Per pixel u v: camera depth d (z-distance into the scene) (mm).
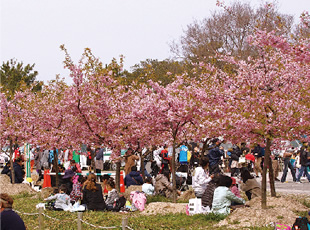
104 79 21625
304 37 14727
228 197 14992
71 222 16078
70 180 22406
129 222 15242
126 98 22203
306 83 17188
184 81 21312
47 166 27891
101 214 16828
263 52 17375
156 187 20375
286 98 16078
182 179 22609
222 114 18062
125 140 21344
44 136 24672
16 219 10688
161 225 14547
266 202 15523
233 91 16969
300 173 27297
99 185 18125
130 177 22328
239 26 48375
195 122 19109
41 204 19031
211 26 51375
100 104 21438
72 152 30656
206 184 17531
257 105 15234
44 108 25906
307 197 19609
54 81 26672
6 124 25812
